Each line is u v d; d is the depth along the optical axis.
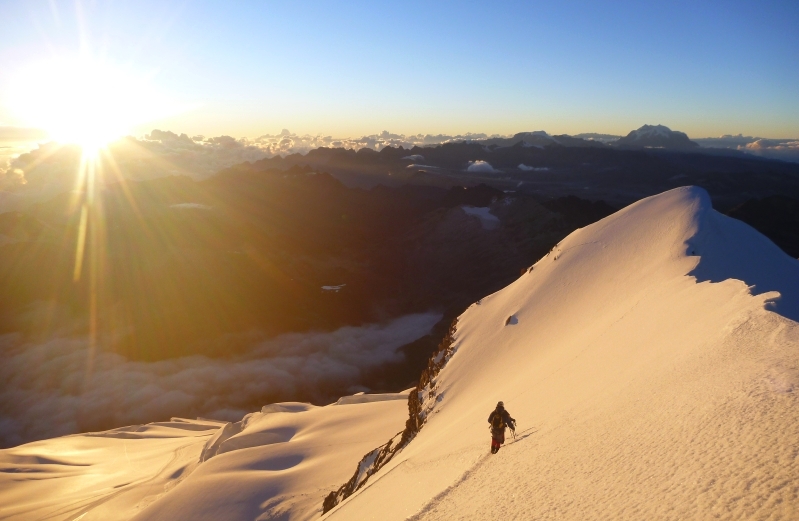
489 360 49.88
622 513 8.89
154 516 59.50
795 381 10.94
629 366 20.22
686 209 52.06
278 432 94.75
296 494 58.03
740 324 16.12
